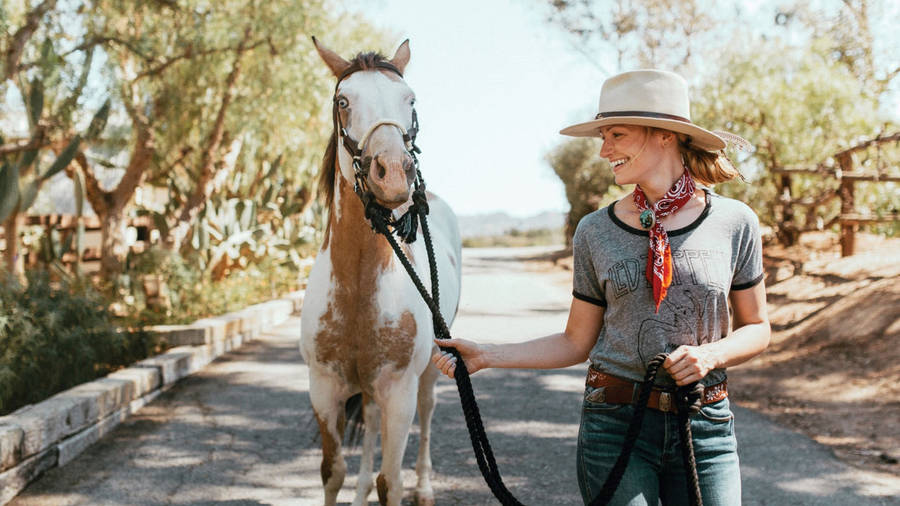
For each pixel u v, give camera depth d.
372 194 2.70
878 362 6.23
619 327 2.03
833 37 18.34
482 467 2.05
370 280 3.06
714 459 1.99
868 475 4.24
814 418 5.38
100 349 6.07
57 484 4.18
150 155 10.46
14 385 5.18
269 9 10.18
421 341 3.19
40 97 8.09
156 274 9.41
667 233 1.99
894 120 14.12
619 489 1.95
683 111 2.04
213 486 4.19
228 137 12.61
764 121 12.82
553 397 6.36
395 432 3.17
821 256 11.61
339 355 3.12
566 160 25.98
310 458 4.71
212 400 6.14
